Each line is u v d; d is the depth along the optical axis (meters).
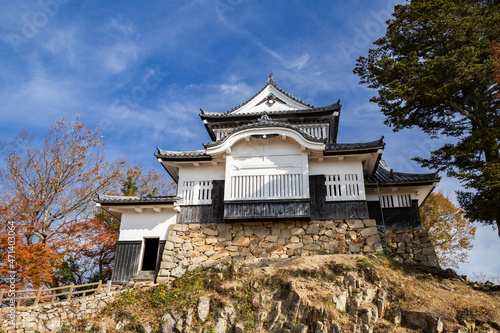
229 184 16.78
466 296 12.98
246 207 16.28
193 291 13.83
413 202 17.95
